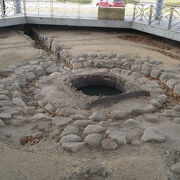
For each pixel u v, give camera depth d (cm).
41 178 355
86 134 470
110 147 430
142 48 1135
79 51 1045
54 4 1911
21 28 1429
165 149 433
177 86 727
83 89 796
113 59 948
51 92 693
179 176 365
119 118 564
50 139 458
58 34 1338
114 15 1389
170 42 1236
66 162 388
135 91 689
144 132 477
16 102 598
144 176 363
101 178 358
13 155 403
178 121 540
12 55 945
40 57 952
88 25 1385
